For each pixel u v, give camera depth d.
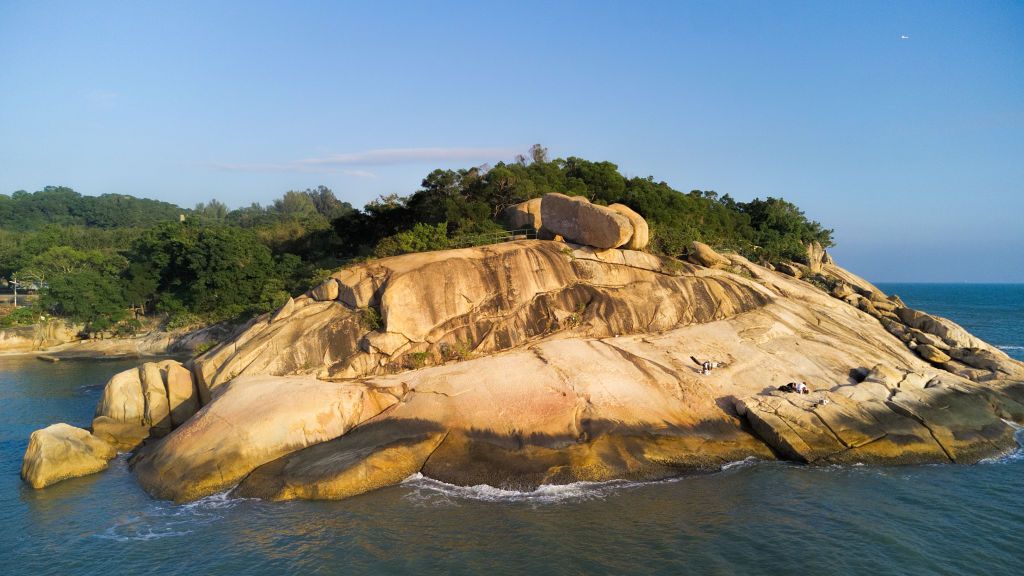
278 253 76.12
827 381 31.50
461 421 27.34
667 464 25.39
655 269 39.75
